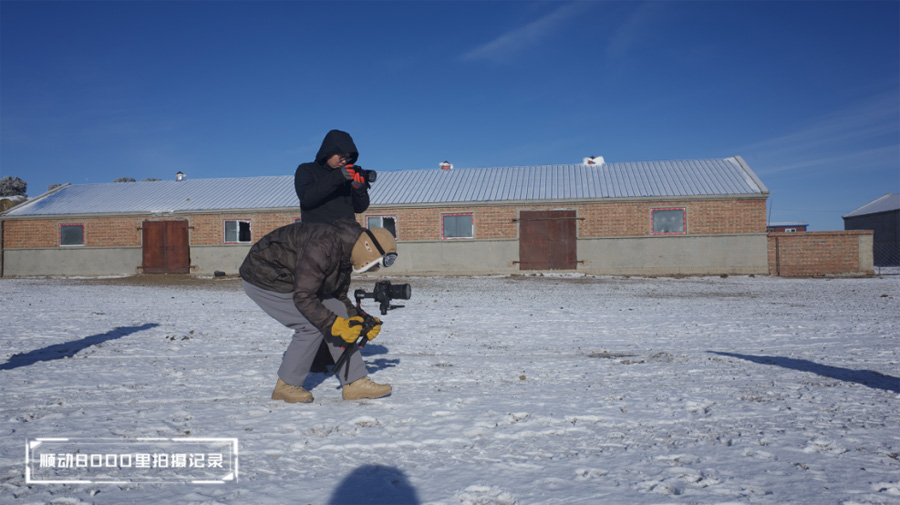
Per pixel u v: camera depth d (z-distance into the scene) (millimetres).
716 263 22469
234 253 25266
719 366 5086
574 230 23484
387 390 3885
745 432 3051
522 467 2533
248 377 4602
